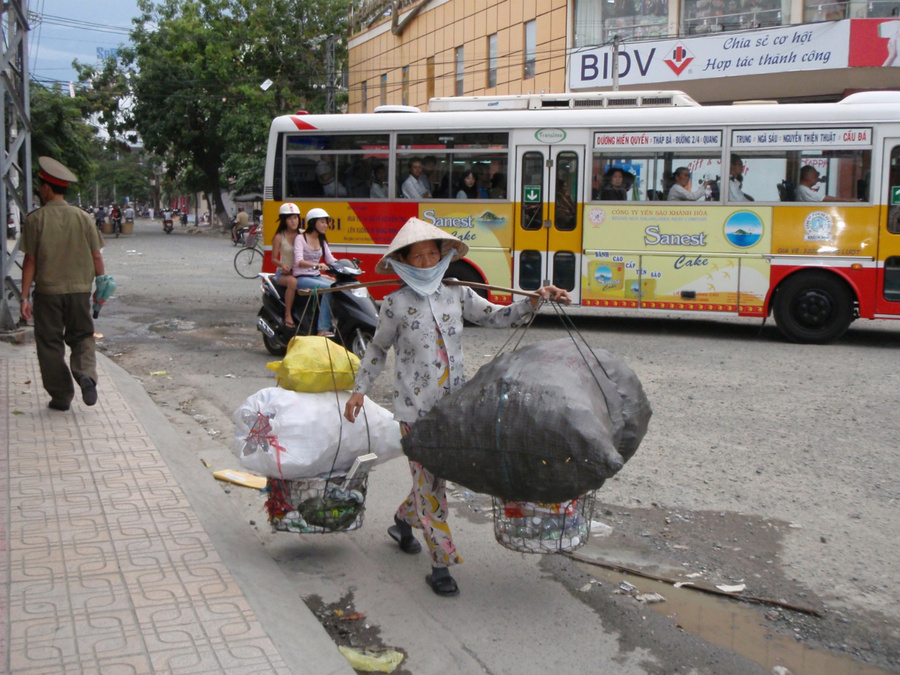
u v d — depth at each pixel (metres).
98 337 10.78
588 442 3.05
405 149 12.33
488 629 3.49
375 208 12.48
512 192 11.98
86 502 4.41
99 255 6.04
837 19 18.34
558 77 23.22
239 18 41.47
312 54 40.69
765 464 5.74
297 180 12.80
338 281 8.76
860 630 3.56
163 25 43.44
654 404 7.43
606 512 4.86
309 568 4.04
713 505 4.98
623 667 3.23
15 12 9.20
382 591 3.81
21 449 5.27
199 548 3.87
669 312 14.30
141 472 4.91
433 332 3.63
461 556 4.24
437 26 29.58
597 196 11.68
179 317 12.70
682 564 4.18
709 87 20.38
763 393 7.90
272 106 39.38
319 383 3.91
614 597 3.81
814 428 6.66
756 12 19.80
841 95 19.38
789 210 10.95
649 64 20.77
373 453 3.90
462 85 28.31
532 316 3.76
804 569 4.14
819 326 11.00
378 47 34.75
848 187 10.76
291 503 3.84
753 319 13.55
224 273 20.55
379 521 4.71
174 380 8.33
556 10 23.05
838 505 4.99
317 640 3.18
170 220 50.06
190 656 2.89
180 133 44.59
